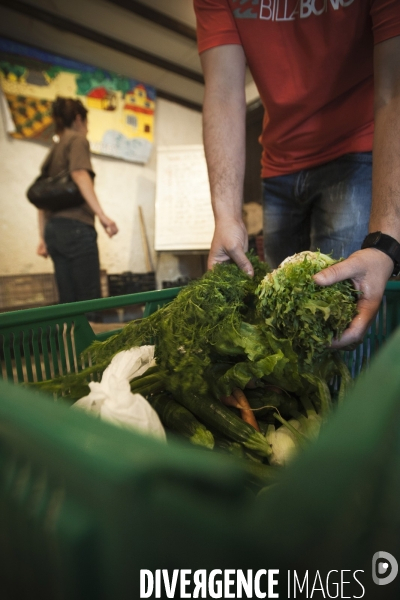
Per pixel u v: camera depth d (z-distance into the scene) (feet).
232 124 3.63
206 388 2.25
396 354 1.05
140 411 1.94
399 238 2.31
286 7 3.35
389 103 2.62
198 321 2.32
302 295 2.06
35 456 0.80
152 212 13.50
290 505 0.65
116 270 13.00
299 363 2.23
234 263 3.20
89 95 11.53
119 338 2.55
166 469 0.66
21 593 0.93
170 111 13.42
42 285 11.21
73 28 9.75
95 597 0.74
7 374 2.62
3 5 8.83
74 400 2.36
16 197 10.84
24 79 10.47
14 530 0.89
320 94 3.54
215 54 3.64
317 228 4.09
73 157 9.89
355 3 2.99
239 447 2.17
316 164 3.90
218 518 0.65
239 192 3.62
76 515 0.73
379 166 2.52
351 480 0.67
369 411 0.77
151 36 10.23
